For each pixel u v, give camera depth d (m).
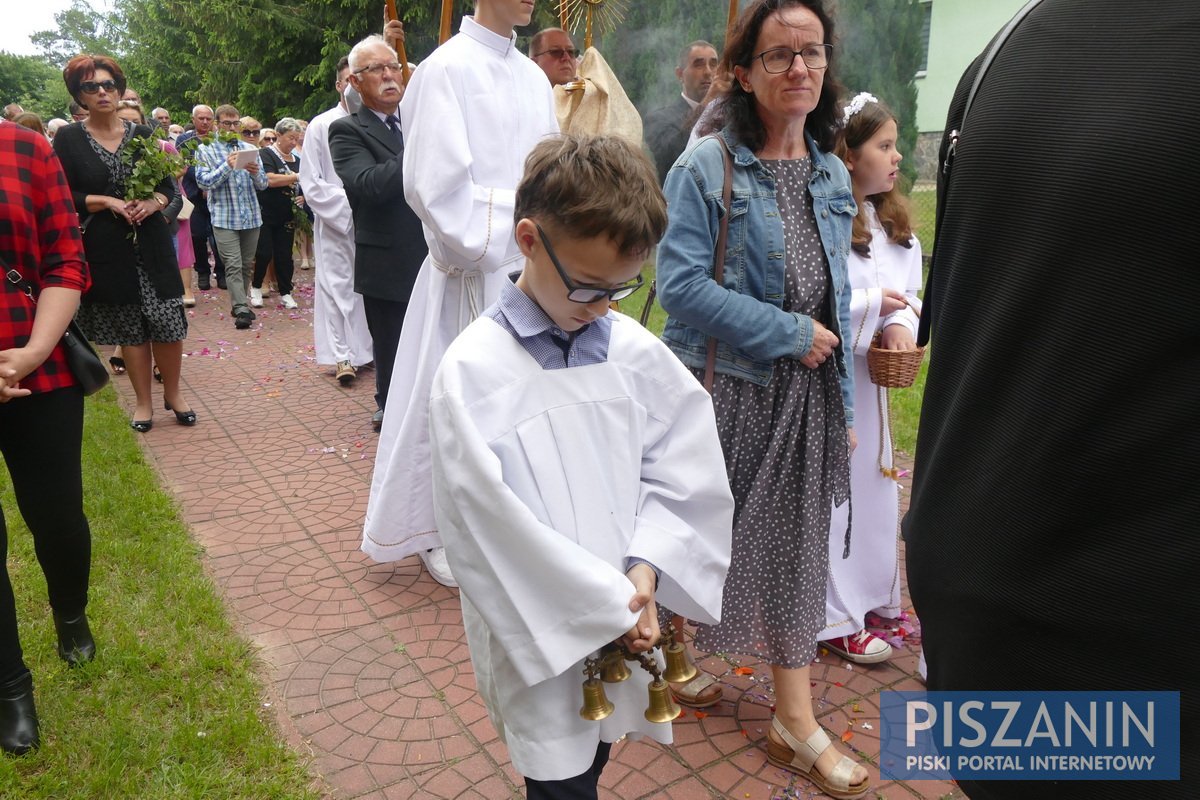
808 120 2.31
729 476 2.31
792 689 2.38
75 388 2.54
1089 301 1.04
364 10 17.42
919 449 1.37
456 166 2.92
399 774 2.40
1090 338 1.04
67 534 2.61
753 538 2.30
